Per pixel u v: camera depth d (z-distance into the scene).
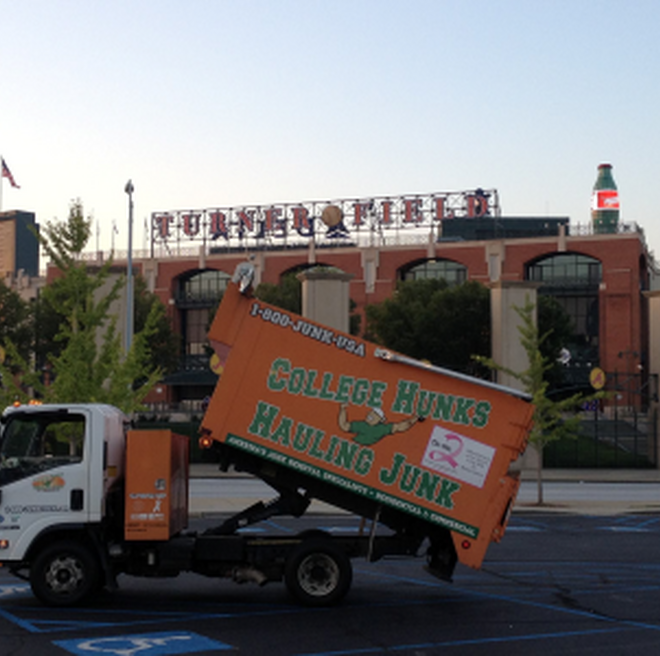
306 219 88.31
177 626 10.66
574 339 81.88
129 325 33.72
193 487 32.53
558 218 91.44
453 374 12.03
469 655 9.36
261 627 10.62
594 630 10.66
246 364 12.09
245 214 90.38
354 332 71.19
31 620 10.96
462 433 12.01
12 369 35.97
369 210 86.69
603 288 79.19
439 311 62.28
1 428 11.72
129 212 34.62
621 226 80.88
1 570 15.53
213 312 80.88
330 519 23.61
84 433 11.74
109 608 11.80
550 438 28.02
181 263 90.75
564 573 15.13
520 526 22.72
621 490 34.59
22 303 64.38
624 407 76.06
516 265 81.25
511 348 40.09
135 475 11.84
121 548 11.86
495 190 83.69
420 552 18.16
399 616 11.37
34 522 11.61
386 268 84.25
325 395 12.06
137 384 68.31
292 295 68.19
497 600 12.56
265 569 12.21
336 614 11.47
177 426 45.81
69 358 21.95
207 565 12.31
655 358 45.28
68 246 23.28
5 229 122.69
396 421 12.03
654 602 12.52
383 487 11.94
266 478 12.66
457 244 82.56
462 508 11.92
